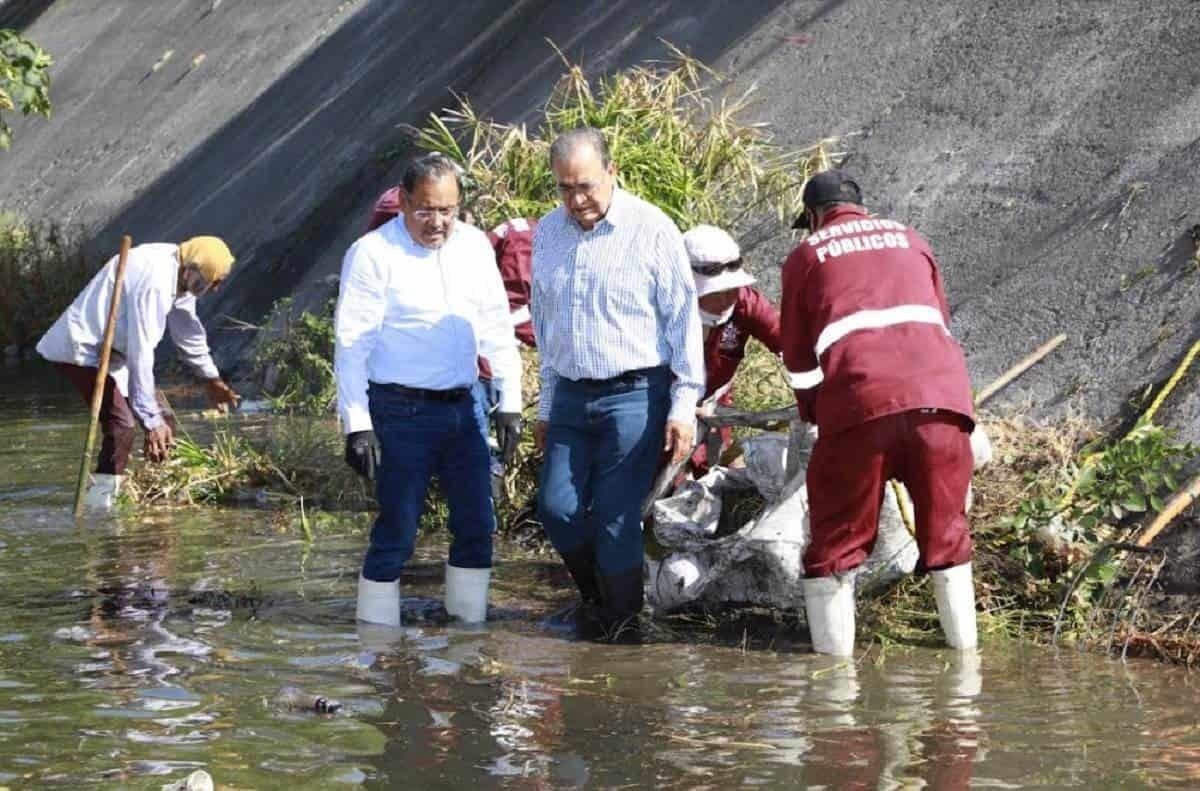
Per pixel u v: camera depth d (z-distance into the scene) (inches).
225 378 1443.2
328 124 1823.3
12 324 1739.7
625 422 658.8
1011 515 701.3
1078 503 698.2
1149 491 670.5
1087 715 544.1
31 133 2468.0
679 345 657.0
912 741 519.5
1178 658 609.9
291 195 1733.5
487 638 659.4
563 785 485.4
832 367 604.7
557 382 679.1
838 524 616.1
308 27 2150.6
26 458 1090.1
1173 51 1019.9
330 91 1908.2
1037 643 638.5
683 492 711.7
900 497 656.4
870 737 524.1
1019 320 897.5
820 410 609.3
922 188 1055.0
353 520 901.8
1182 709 549.0
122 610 707.4
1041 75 1078.4
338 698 574.9
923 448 601.6
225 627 677.9
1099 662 609.9
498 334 685.9
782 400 875.4
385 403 661.3
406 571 787.4
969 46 1154.0
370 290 652.7
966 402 604.1
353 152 1705.2
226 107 2106.3
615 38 1494.8
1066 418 802.8
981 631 650.8
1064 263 913.5
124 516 918.4
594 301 655.8
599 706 562.6
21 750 521.3
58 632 670.5
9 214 2178.9
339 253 1542.8
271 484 983.6
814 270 617.3
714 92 1301.7
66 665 619.5
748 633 661.9
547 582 757.3
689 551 685.3
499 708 561.6
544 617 694.5
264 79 2100.1
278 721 549.0
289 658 629.0
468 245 676.1
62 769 503.8
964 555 623.2
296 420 1157.7
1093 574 650.8
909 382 597.0
